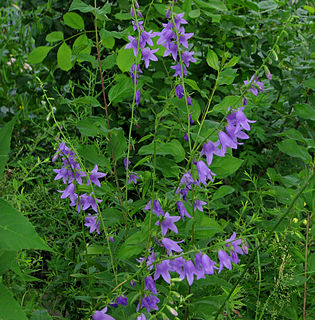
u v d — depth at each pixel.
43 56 2.10
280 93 3.35
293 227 1.90
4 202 1.05
